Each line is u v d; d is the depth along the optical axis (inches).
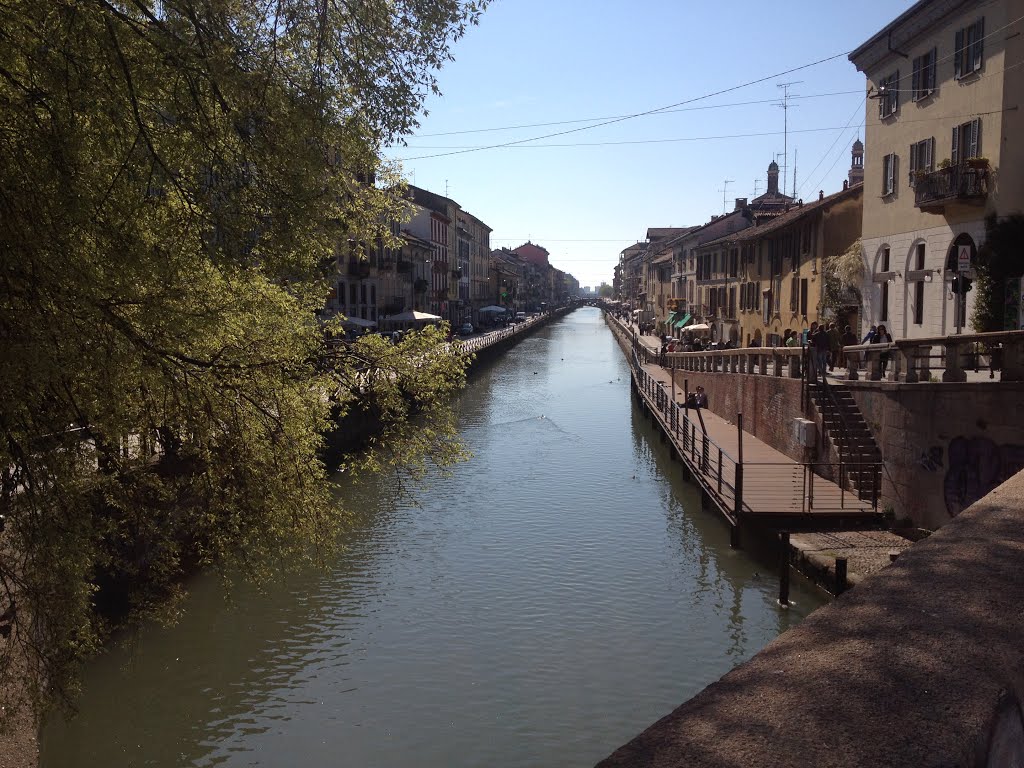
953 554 185.8
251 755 382.9
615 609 552.4
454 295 3693.4
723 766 97.0
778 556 637.9
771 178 3048.7
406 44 281.3
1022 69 784.3
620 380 2191.2
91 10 224.4
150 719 410.6
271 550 381.4
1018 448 509.4
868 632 138.2
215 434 333.4
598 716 418.3
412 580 607.5
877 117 1053.2
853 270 1109.7
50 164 221.1
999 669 121.3
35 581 258.1
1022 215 781.3
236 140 266.1
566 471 1004.6
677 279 3004.4
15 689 291.4
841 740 101.9
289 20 269.1
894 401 609.0
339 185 301.3
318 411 374.0
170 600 354.0
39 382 221.6
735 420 1111.6
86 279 225.3
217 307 295.7
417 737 397.7
